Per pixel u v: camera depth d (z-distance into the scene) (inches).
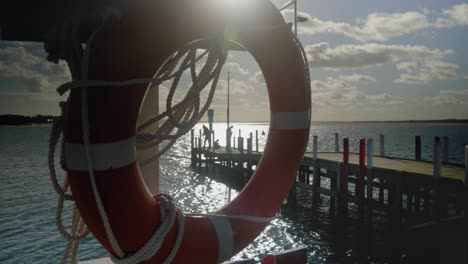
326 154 761.0
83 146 71.2
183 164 1721.2
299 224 611.2
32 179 1202.0
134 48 74.5
